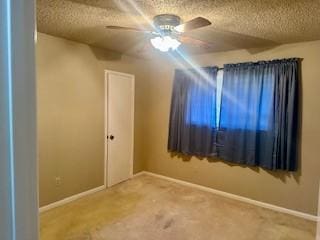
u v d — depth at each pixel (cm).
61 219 296
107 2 213
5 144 42
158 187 412
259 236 271
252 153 345
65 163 340
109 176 407
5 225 43
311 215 311
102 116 388
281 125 320
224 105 371
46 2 215
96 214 311
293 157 317
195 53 393
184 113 411
